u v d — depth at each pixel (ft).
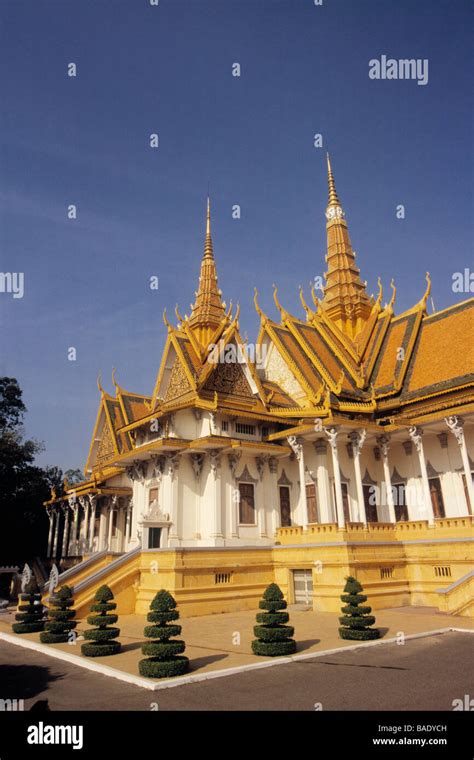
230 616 78.13
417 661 45.75
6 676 45.01
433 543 85.76
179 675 41.22
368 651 49.88
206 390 102.42
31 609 73.51
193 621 73.15
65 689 40.04
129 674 42.39
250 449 100.42
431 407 95.91
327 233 161.68
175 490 97.55
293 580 89.61
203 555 83.56
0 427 156.87
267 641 49.26
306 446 107.34
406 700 35.19
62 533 169.58
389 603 82.58
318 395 105.19
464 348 106.83
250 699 35.78
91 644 52.54
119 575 84.23
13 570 144.15
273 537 101.96
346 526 85.25
